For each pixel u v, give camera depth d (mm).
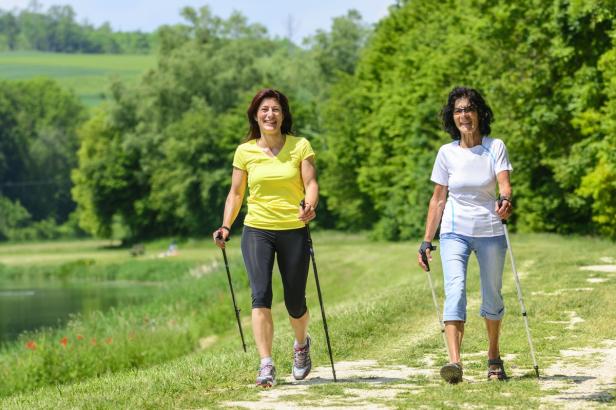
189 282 81250
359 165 150500
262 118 16719
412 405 14219
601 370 17531
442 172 16531
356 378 17391
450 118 16562
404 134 116625
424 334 24234
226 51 195750
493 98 79188
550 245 61531
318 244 140500
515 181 85375
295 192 16719
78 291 109875
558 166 74375
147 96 195875
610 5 66438
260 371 16516
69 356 37906
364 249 92375
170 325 47938
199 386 16672
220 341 43781
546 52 76000
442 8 118875
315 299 58094
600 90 68062
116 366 38312
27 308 87875
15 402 17844
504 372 16594
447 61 96625
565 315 25953
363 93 145500
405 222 119438
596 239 69188
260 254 16609
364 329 24672
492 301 16359
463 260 16203
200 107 188250
